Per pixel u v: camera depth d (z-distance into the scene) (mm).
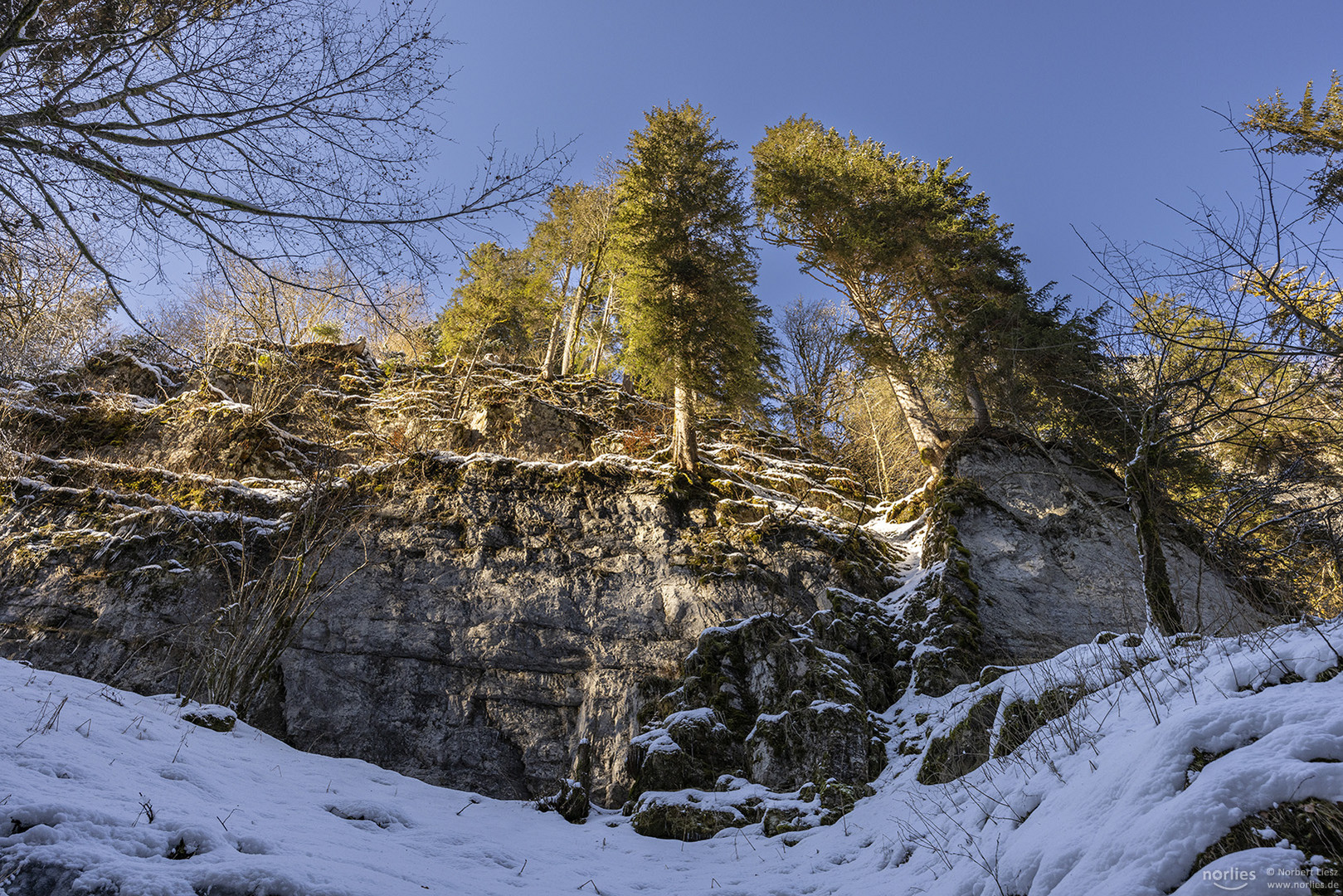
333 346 25641
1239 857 3066
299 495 15523
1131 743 4758
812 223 21219
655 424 23750
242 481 16859
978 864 4816
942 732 8727
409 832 6508
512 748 12859
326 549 13133
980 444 17141
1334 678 4078
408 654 13445
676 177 20672
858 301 21188
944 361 18406
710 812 8523
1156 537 8180
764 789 9234
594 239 28297
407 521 15000
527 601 14211
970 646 12688
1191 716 4180
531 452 20891
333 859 4719
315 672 12984
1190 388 8352
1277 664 4504
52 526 14516
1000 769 6477
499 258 30453
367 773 8906
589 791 10812
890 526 18625
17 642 12852
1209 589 12953
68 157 4957
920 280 20203
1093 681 6941
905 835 6348
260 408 19859
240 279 6699
